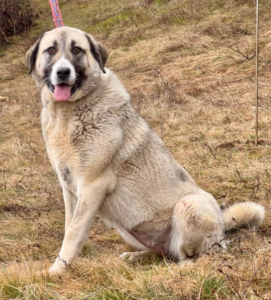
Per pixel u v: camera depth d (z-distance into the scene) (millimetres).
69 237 5301
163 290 4207
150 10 23953
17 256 5992
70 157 5410
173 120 11672
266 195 7145
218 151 9328
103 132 5375
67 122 5398
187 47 18141
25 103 15969
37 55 5773
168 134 10984
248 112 11297
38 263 5336
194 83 14344
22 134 12672
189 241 5488
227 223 6027
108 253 5918
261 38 16578
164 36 20266
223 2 21406
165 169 5727
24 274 4828
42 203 8062
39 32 26719
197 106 12414
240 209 6000
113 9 26516
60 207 7824
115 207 5652
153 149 5746
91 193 5371
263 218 6043
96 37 23094
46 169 9852
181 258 5633
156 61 17797
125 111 5633
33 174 9578
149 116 12477
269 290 4180
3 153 11258
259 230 5742
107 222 5902
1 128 13719
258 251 4883
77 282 4711
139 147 5621
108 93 5574
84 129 5363
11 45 26359
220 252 5281
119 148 5457
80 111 5383
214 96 13031
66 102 5418
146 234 5777
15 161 10484
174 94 13594
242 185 7652
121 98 5641
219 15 20016
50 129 5527
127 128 5609
